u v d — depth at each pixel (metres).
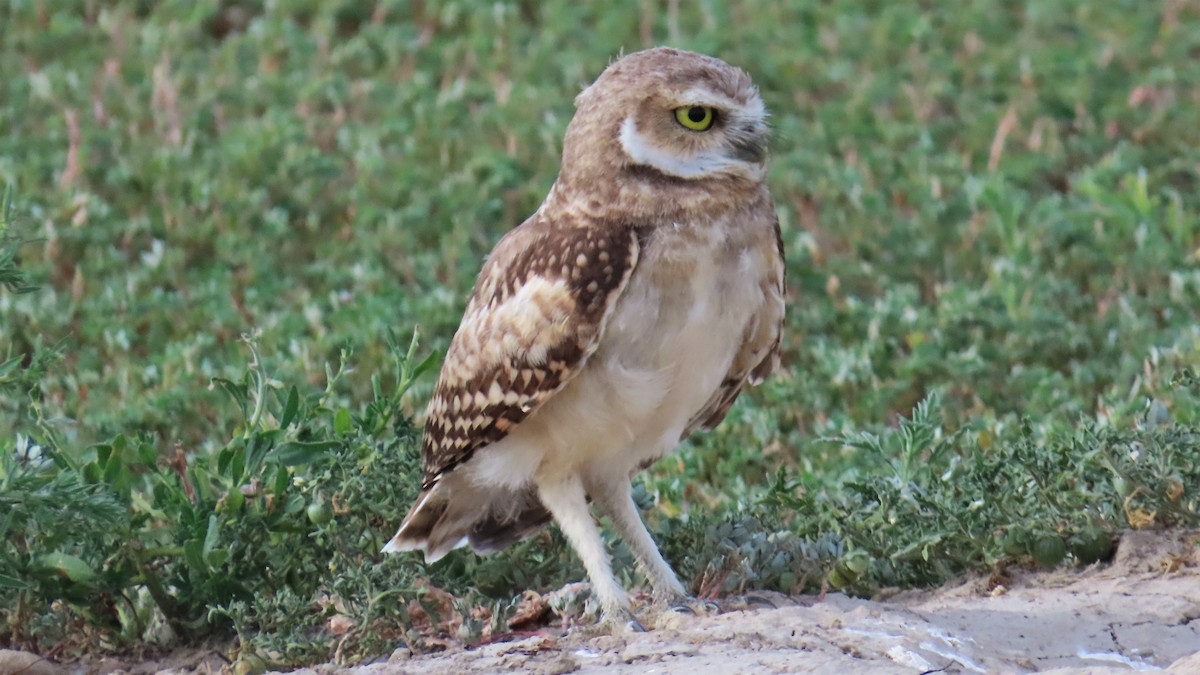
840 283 17.55
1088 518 10.58
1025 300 16.41
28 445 10.11
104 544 10.41
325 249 17.88
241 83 21.50
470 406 9.76
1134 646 9.14
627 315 9.30
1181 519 10.69
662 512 12.26
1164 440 10.67
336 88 21.44
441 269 17.52
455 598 10.17
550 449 9.73
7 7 23.56
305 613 10.24
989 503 10.51
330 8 23.58
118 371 15.16
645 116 9.30
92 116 20.38
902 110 21.48
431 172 19.41
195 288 16.92
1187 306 16.41
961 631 9.22
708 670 8.26
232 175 19.00
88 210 17.84
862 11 24.06
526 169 19.62
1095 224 18.28
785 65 22.34
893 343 15.57
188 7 23.67
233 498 10.41
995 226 18.39
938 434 13.01
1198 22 23.78
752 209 9.52
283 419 10.75
